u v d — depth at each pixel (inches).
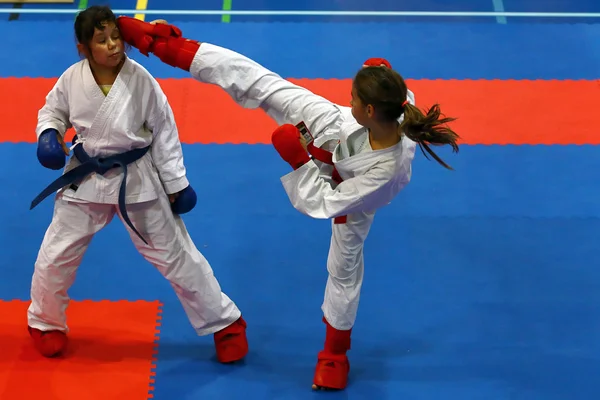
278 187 285.1
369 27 375.6
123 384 215.6
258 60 349.7
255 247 261.3
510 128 313.9
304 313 240.7
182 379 218.7
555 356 228.4
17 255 254.5
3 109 312.0
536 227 271.1
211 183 284.4
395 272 253.8
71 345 225.3
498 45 364.8
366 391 217.5
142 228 193.6
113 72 175.6
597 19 385.7
